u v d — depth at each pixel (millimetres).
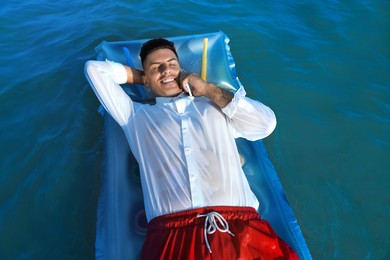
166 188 2043
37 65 3820
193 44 3363
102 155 2986
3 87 3539
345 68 4051
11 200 2688
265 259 1856
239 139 2838
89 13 4633
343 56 4207
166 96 2668
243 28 4500
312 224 2676
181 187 2012
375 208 2791
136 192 2455
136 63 3207
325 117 3484
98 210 2439
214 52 3348
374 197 2863
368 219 2721
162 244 1866
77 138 3115
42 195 2723
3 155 2973
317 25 4664
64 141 3088
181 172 2064
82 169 2891
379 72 4027
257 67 3982
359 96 3730
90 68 2393
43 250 2428
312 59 4137
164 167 2115
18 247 2438
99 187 2785
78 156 2980
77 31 4297
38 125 3215
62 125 3219
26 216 2602
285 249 1938
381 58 4215
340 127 3396
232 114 2316
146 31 4324
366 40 4457
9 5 4762
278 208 2459
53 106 3385
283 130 3338
